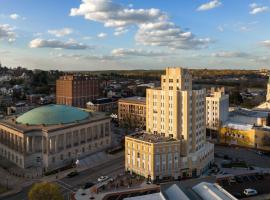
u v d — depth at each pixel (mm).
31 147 180500
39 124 190375
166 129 167500
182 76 162625
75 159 186500
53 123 191375
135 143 159875
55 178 158625
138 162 159250
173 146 155375
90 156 192750
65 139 184625
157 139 160000
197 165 160500
